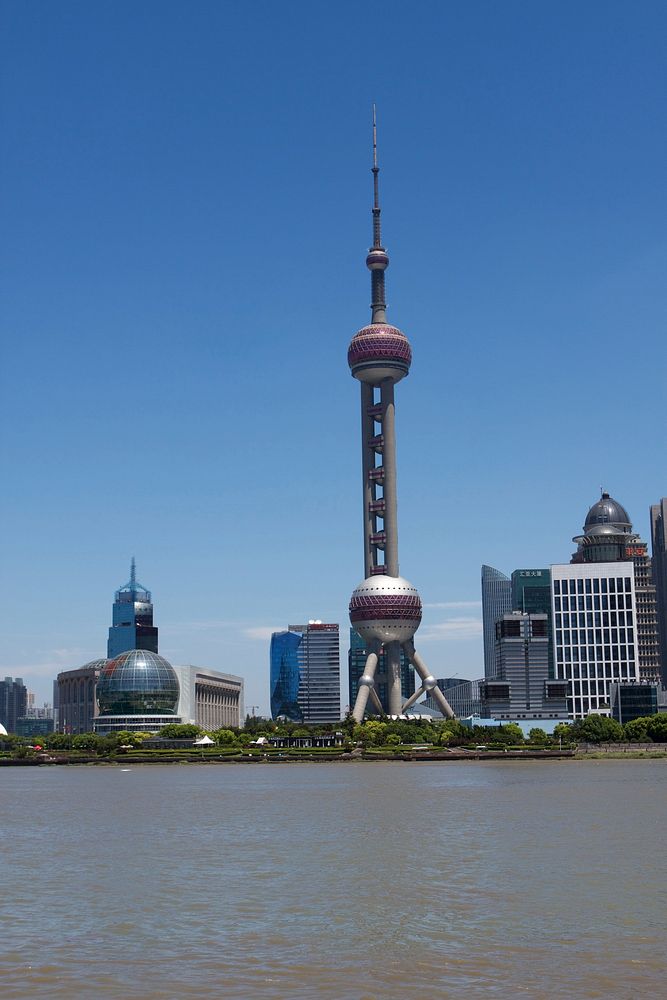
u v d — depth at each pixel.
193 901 91.19
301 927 79.81
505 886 97.69
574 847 126.81
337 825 157.38
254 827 156.88
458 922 81.12
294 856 121.56
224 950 72.38
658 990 61.81
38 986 63.41
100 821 171.38
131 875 107.62
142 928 79.88
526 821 158.62
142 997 60.97
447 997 60.78
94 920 83.00
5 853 128.25
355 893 94.56
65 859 121.69
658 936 75.75
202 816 177.12
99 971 66.75
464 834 142.00
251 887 98.69
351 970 66.75
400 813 175.62
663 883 98.69
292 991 62.12
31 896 94.50
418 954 70.81
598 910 85.38
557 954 70.56
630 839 134.00
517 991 61.81
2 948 73.25
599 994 61.09
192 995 61.34
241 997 60.97
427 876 104.44
